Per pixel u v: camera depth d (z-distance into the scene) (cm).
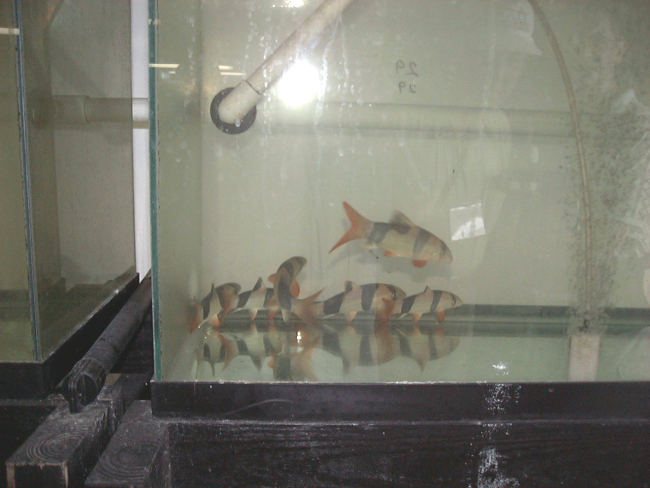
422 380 93
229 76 110
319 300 120
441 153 120
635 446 95
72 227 121
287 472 93
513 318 119
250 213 119
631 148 111
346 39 111
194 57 104
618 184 113
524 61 116
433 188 121
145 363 157
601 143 114
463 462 94
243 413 90
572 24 112
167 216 87
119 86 164
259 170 117
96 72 142
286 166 118
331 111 115
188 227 103
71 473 75
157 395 89
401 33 113
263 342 109
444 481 95
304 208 120
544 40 114
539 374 97
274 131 115
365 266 122
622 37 111
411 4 111
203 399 90
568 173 117
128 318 128
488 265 122
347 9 110
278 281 120
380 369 97
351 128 117
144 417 92
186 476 92
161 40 79
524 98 117
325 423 91
